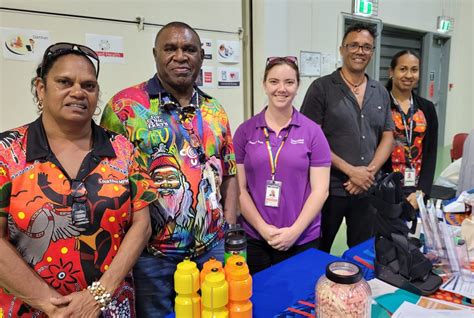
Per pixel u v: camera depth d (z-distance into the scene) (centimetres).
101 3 227
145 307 147
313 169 180
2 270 98
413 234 140
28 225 100
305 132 179
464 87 662
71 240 104
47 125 107
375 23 462
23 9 198
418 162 234
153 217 140
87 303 104
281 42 343
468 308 105
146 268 144
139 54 249
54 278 105
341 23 416
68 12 214
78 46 107
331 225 228
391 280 119
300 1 357
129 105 140
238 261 98
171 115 144
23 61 201
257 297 115
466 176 215
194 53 144
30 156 102
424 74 602
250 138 185
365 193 215
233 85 312
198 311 95
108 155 111
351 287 91
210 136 153
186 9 271
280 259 181
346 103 214
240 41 313
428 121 233
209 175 150
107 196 108
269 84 176
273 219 179
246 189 187
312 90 224
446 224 129
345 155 217
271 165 179
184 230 143
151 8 251
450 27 611
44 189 102
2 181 99
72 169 106
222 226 159
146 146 138
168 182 139
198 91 159
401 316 101
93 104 108
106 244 110
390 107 232
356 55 212
